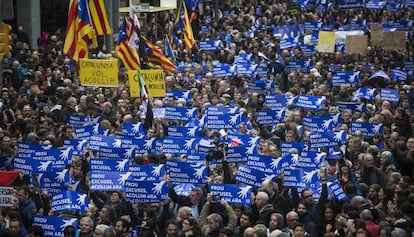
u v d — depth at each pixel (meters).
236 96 43.28
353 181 30.36
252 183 29.97
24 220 27.16
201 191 28.09
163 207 27.20
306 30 69.69
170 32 60.78
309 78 49.06
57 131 37.12
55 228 26.42
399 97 44.75
